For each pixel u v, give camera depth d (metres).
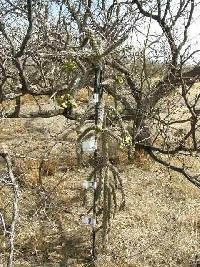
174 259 5.18
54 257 5.11
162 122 5.54
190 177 5.76
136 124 5.94
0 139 8.66
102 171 4.33
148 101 5.51
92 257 4.97
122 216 5.99
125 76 5.49
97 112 4.23
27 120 9.99
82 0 5.06
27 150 7.71
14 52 4.07
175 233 5.70
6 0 4.13
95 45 3.95
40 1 4.66
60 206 6.09
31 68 6.42
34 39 4.75
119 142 4.14
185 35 6.07
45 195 5.36
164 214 6.21
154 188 7.04
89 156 7.36
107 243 5.29
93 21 4.98
